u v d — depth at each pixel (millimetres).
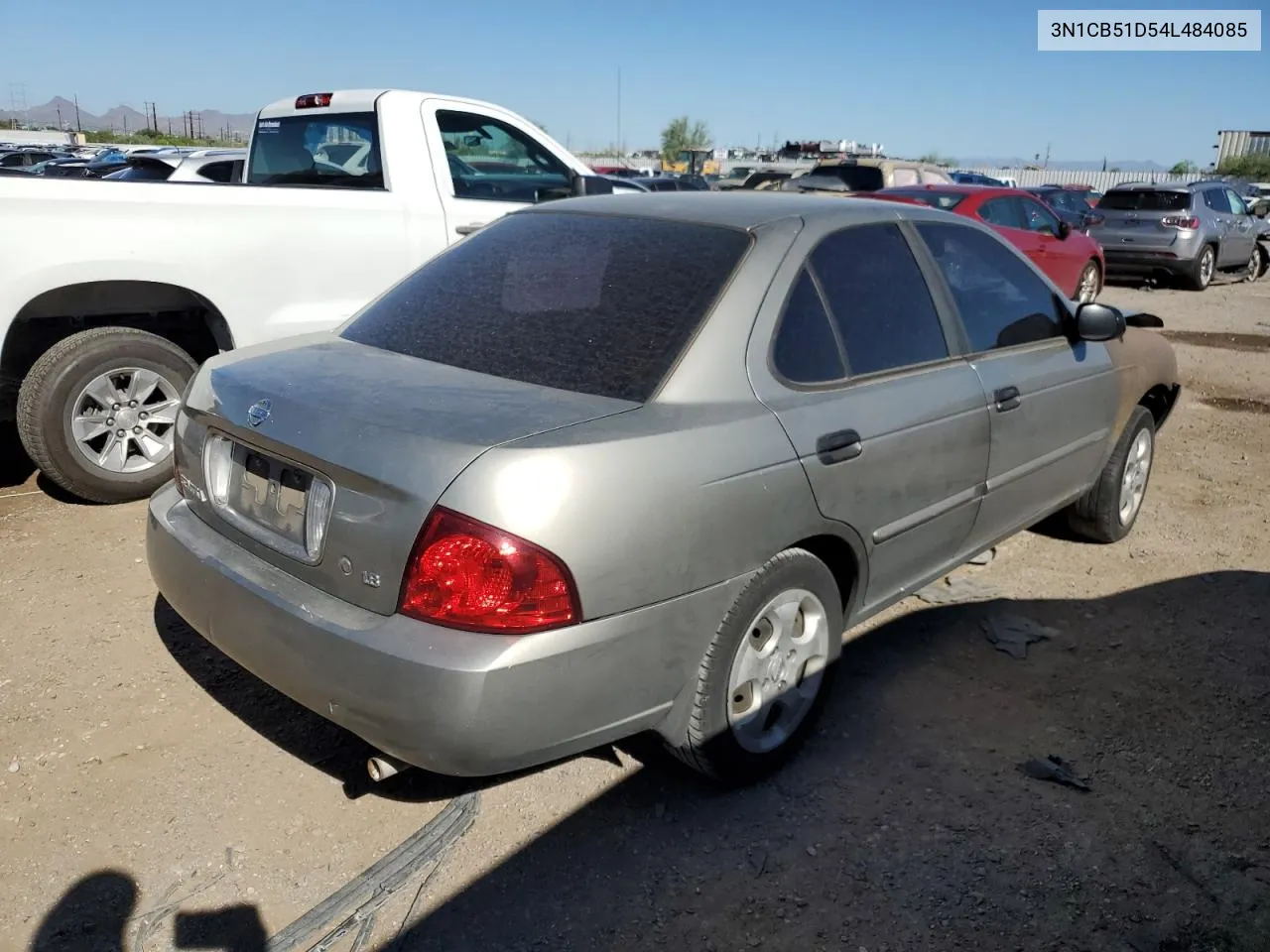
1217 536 5211
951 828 2889
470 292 3244
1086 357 4348
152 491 5094
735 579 2717
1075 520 4973
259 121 6719
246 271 5199
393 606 2385
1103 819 2941
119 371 4902
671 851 2773
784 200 3504
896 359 3357
